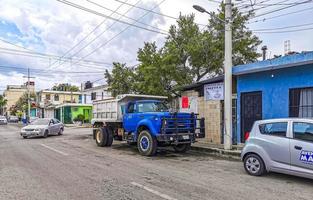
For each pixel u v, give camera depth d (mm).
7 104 117312
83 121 52406
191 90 19875
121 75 26594
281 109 14305
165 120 13672
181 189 7922
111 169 10617
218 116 17547
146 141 14047
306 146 8492
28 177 9312
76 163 11828
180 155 14328
